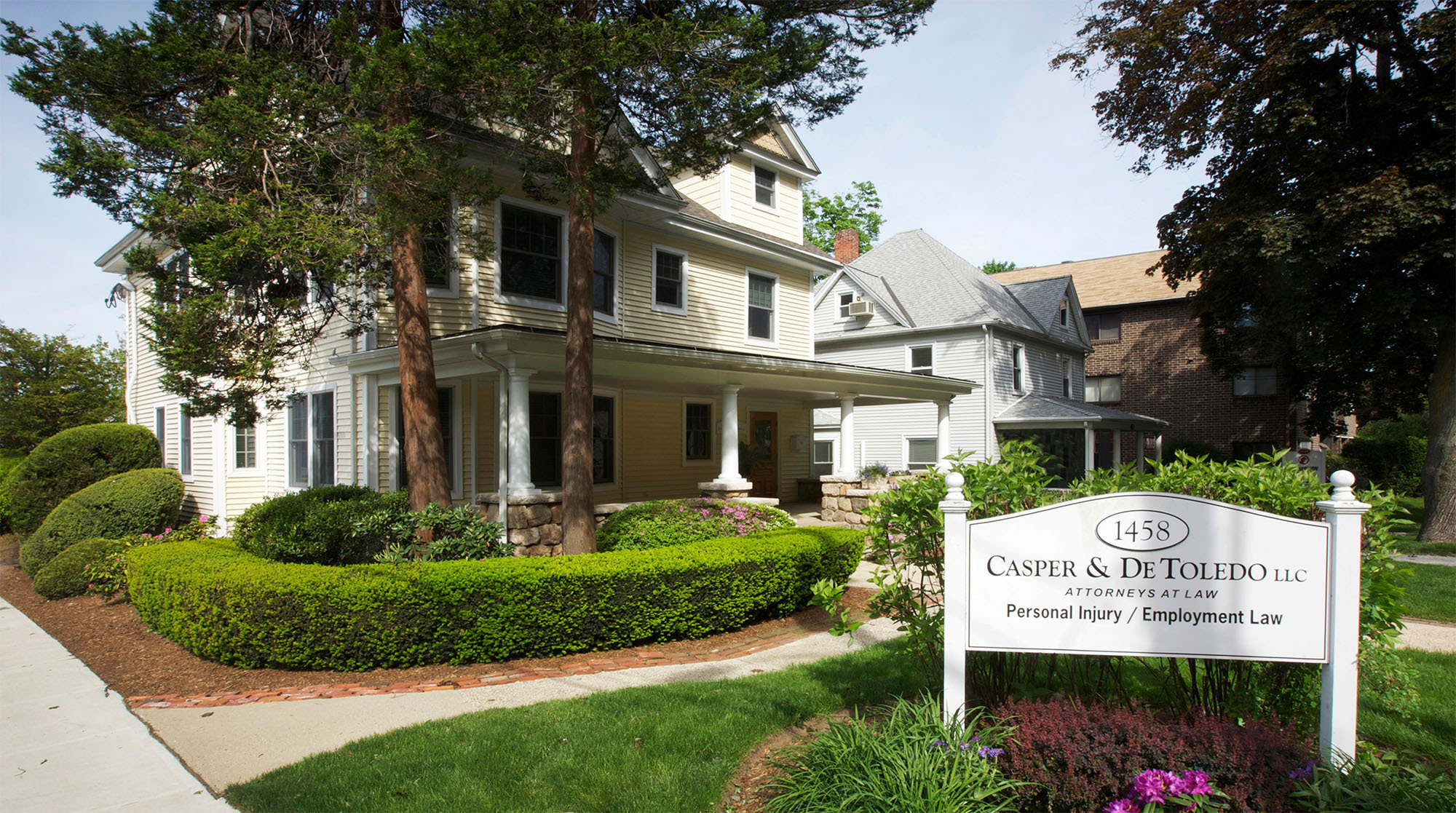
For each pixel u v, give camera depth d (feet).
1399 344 49.57
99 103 23.36
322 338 38.96
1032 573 10.70
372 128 21.40
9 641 24.09
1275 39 40.55
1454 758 12.46
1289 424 76.95
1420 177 39.73
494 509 31.09
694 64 24.21
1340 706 9.96
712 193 51.85
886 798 9.70
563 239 39.99
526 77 21.15
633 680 18.03
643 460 47.03
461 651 19.70
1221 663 12.03
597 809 11.08
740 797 11.47
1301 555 10.10
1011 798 9.68
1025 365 78.07
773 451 58.44
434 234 29.63
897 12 24.39
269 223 21.50
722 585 22.33
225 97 23.31
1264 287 46.21
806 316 57.21
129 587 26.30
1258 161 44.93
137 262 24.06
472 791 11.68
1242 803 9.36
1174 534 10.37
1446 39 38.11
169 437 54.80
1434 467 44.80
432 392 27.96
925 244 86.43
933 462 75.56
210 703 17.35
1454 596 27.14
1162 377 91.56
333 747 14.11
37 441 73.31
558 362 30.27
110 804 12.05
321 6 28.91
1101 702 12.41
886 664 18.25
